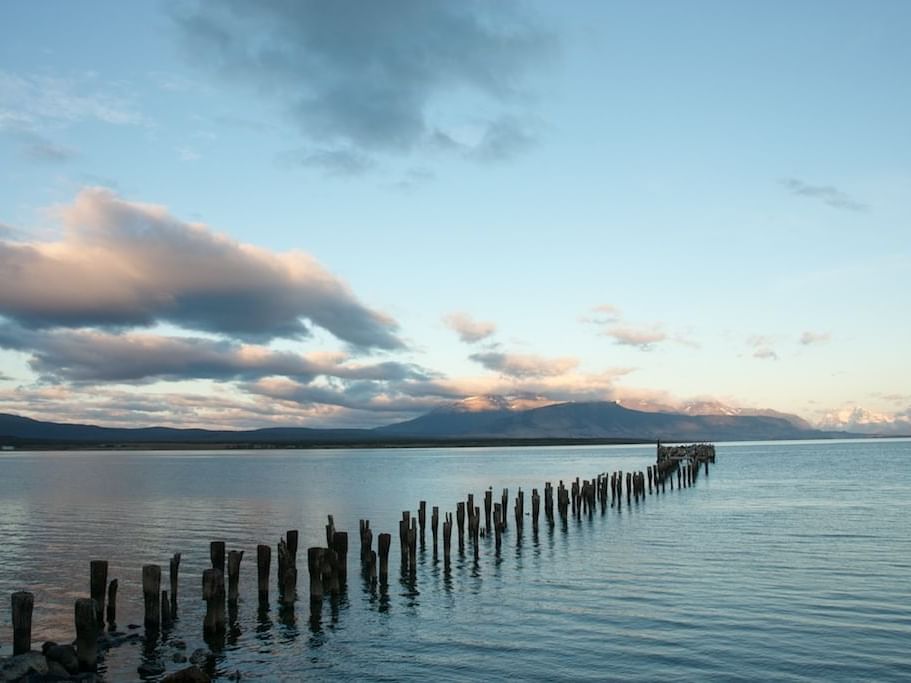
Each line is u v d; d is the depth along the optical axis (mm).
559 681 18125
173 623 23766
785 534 39781
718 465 120500
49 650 18734
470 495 40750
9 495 74000
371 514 54844
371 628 23109
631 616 23469
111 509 59562
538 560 34156
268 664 19844
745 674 18156
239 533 44531
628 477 59438
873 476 89000
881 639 20562
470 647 20953
